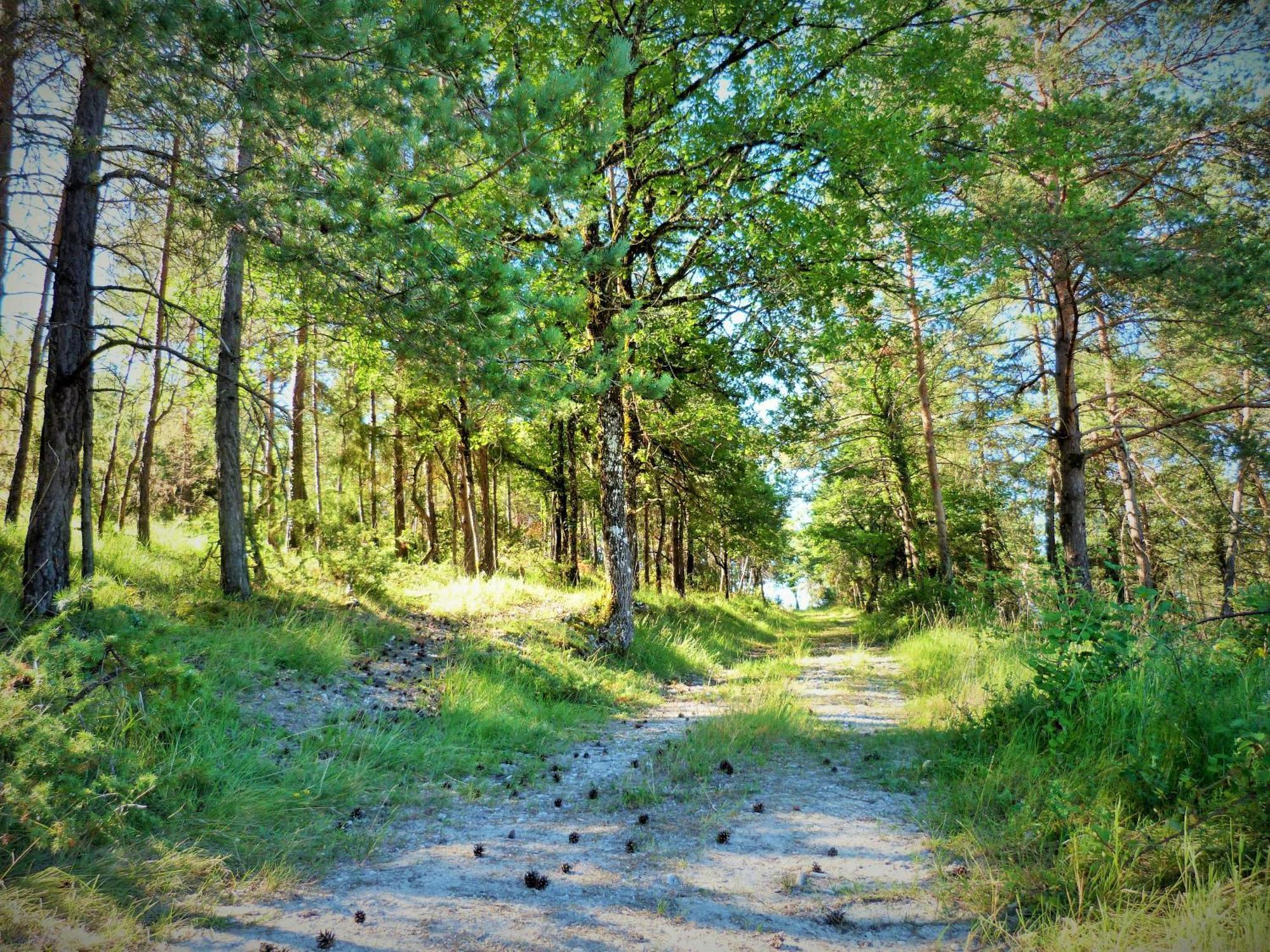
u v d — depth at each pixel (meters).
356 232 5.77
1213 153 12.61
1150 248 11.80
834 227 10.98
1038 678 5.90
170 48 5.25
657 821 4.95
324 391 18.80
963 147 11.91
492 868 4.13
